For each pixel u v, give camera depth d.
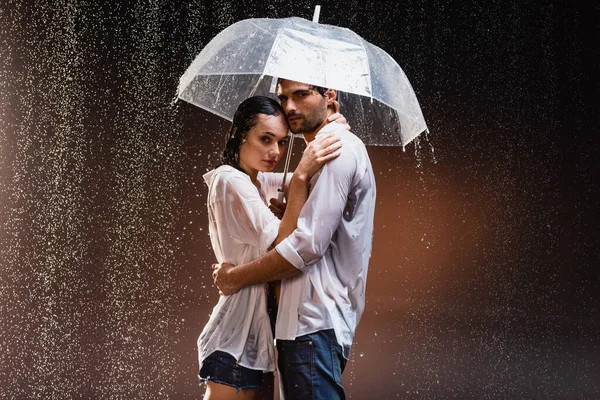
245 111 2.74
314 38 2.73
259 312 2.69
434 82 10.96
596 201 10.88
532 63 10.95
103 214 10.31
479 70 10.95
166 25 10.41
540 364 6.66
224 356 2.66
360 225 2.66
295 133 2.79
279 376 2.66
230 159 2.80
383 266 11.09
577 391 5.64
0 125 10.27
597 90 10.84
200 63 3.03
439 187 11.09
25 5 10.28
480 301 10.70
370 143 3.28
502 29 10.91
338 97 3.27
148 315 8.27
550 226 10.96
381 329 8.16
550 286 10.84
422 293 10.91
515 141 11.02
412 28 10.89
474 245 11.05
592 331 8.76
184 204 10.47
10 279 9.69
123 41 10.41
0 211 10.16
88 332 7.23
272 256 2.53
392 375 5.95
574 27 10.81
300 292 2.56
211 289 10.00
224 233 2.73
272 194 3.10
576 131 10.94
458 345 7.44
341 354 2.57
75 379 5.43
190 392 5.17
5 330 7.16
